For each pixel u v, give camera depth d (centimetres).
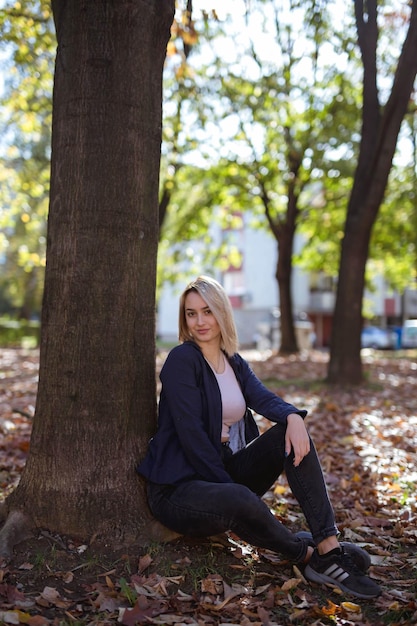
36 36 807
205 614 267
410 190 1712
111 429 319
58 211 321
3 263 3369
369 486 481
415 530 381
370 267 2670
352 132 1478
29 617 251
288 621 267
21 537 308
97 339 317
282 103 1341
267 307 3881
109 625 253
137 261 325
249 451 325
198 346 328
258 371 1323
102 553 304
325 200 1889
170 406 308
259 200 1955
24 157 1469
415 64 916
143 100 326
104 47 318
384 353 2644
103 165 317
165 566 299
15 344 2900
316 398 913
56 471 317
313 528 300
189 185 1792
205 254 2098
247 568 310
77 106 318
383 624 267
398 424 735
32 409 771
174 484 303
